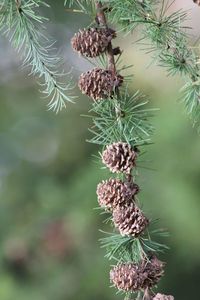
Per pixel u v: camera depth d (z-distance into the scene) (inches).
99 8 33.0
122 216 30.9
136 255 31.2
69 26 63.4
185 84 33.4
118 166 31.1
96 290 70.7
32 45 33.7
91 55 32.5
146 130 32.2
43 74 33.6
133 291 30.9
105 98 32.2
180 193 67.4
